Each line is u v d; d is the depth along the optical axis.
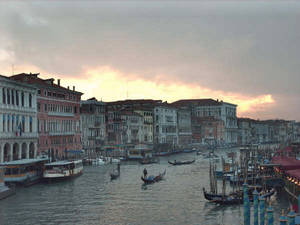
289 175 44.12
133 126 124.44
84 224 33.59
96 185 53.59
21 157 64.81
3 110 59.78
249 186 42.91
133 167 80.88
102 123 105.69
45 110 76.81
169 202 42.34
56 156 80.06
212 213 37.31
